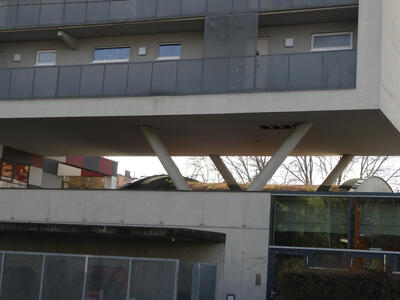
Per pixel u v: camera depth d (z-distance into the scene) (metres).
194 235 15.84
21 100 19.75
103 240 18.28
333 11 17.86
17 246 19.03
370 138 20.34
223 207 17.59
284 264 16.94
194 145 23.45
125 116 18.72
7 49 22.16
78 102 19.17
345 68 16.98
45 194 19.55
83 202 19.05
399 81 19.55
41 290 15.02
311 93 17.08
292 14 18.25
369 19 16.88
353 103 16.69
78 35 20.89
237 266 17.17
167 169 19.64
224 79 17.94
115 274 14.66
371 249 16.48
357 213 16.75
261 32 19.36
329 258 16.70
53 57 21.67
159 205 18.20
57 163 29.25
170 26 19.67
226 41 18.41
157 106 18.38
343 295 12.91
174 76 18.41
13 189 19.94
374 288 12.84
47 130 21.56
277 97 17.36
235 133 20.64
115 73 18.98
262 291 16.86
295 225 17.11
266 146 22.81
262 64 17.69
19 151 25.73
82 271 14.87
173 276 14.38
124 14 19.64
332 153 23.75
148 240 17.91
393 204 16.55
